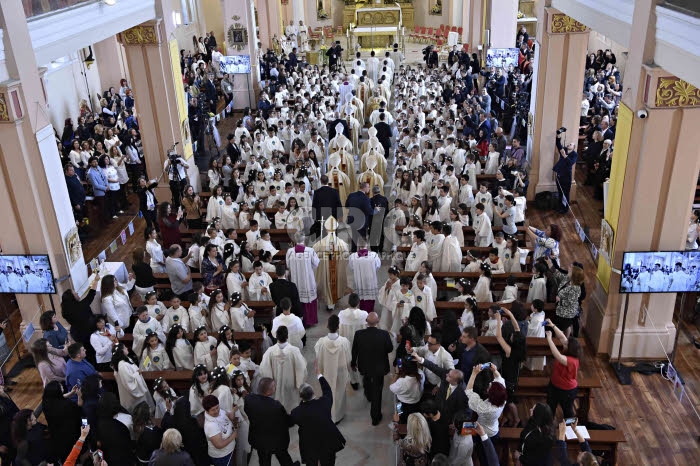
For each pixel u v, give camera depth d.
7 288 9.87
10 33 8.87
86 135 17.77
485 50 25.50
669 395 9.03
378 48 34.31
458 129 18.28
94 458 6.96
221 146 20.16
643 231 9.15
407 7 35.88
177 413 6.79
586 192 15.87
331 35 35.38
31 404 9.26
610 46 25.47
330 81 24.02
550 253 10.37
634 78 8.77
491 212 13.00
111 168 15.08
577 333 9.61
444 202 12.57
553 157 15.19
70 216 10.47
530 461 6.34
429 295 9.15
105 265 10.92
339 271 10.56
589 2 11.49
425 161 15.62
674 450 8.05
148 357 8.43
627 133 8.91
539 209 15.16
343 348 8.23
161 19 14.60
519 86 21.22
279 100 21.88
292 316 8.78
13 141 9.28
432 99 21.03
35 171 9.64
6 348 10.27
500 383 6.69
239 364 7.88
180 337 8.46
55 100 19.08
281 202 12.70
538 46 14.64
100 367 8.89
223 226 13.09
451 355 8.15
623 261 8.88
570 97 14.70
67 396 7.81
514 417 7.98
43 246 9.98
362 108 21.06
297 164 15.11
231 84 24.16
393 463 7.95
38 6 9.66
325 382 7.09
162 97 15.23
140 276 9.94
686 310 10.85
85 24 11.05
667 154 8.73
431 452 6.57
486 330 9.34
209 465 7.10
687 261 8.74
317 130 18.88
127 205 16.22
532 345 8.96
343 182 14.39
